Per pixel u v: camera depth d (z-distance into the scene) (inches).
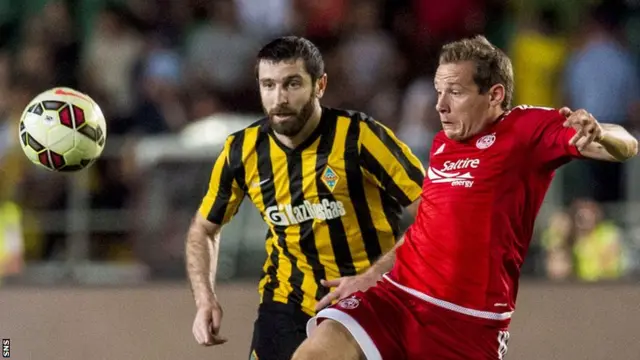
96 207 1199.6
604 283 992.9
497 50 645.9
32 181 1205.1
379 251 721.0
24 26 1576.0
